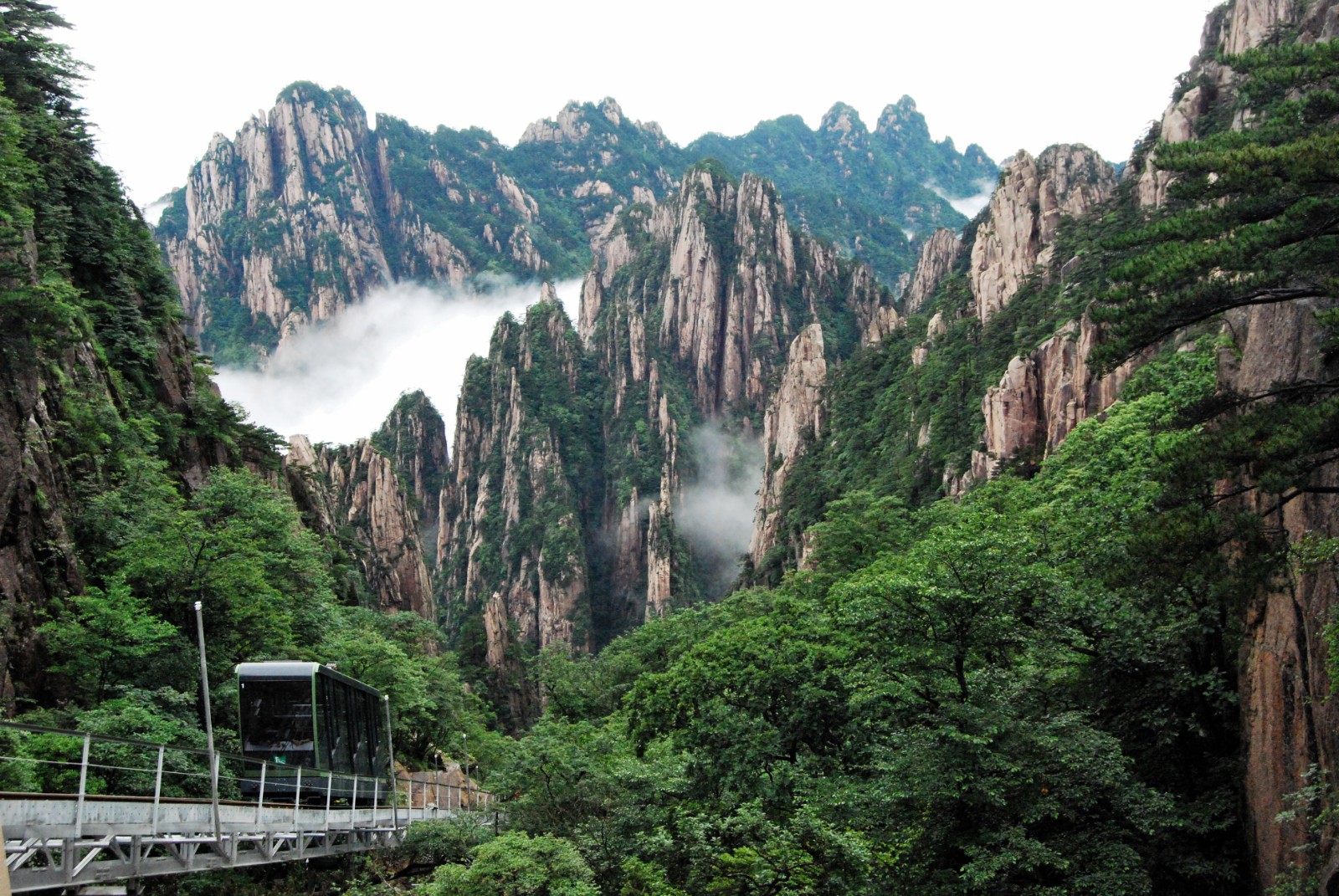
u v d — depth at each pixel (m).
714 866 41.72
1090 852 36.84
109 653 47.31
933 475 142.88
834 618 57.88
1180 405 49.38
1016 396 113.00
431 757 89.38
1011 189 177.12
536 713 176.88
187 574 55.47
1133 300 32.81
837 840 38.50
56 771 39.47
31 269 61.12
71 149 82.88
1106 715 43.03
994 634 40.53
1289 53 34.03
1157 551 30.75
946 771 37.81
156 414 79.19
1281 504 30.00
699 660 58.31
